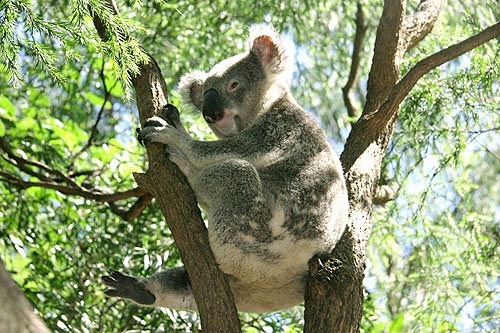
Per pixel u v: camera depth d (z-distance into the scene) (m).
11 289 3.69
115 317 10.31
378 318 11.25
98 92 14.15
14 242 10.52
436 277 11.57
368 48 14.73
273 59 8.34
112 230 11.02
